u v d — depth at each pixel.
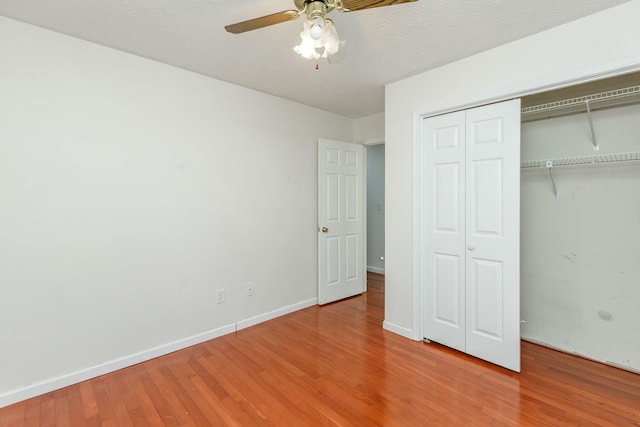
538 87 2.08
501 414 1.82
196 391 2.06
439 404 1.91
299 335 2.92
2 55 1.91
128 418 1.81
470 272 2.48
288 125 3.46
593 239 2.46
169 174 2.59
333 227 3.85
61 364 2.11
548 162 2.49
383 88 3.08
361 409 1.87
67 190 2.13
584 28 1.90
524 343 2.78
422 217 2.78
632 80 2.30
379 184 5.28
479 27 2.00
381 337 2.87
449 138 2.58
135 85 2.41
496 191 2.32
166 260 2.59
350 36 2.09
